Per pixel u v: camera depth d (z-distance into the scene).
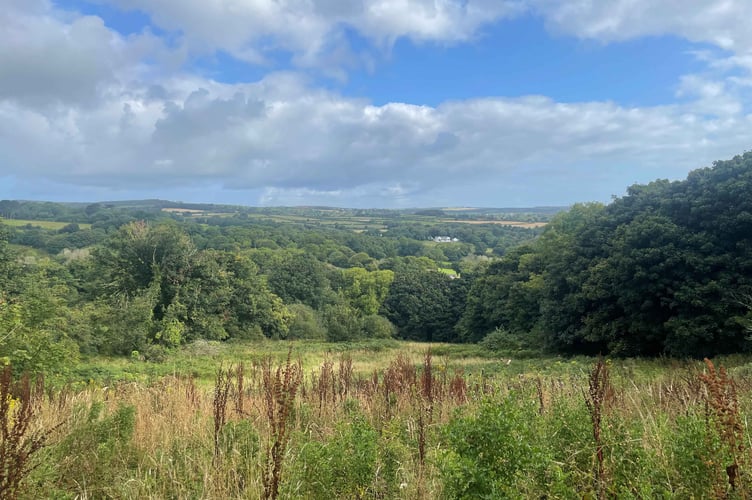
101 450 4.43
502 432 2.99
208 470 4.01
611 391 5.30
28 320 14.83
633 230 21.38
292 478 3.65
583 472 3.08
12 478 3.15
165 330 30.62
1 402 3.42
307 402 6.66
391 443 4.39
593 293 23.20
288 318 47.09
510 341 32.28
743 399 4.62
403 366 10.14
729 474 2.65
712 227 19.75
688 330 18.56
